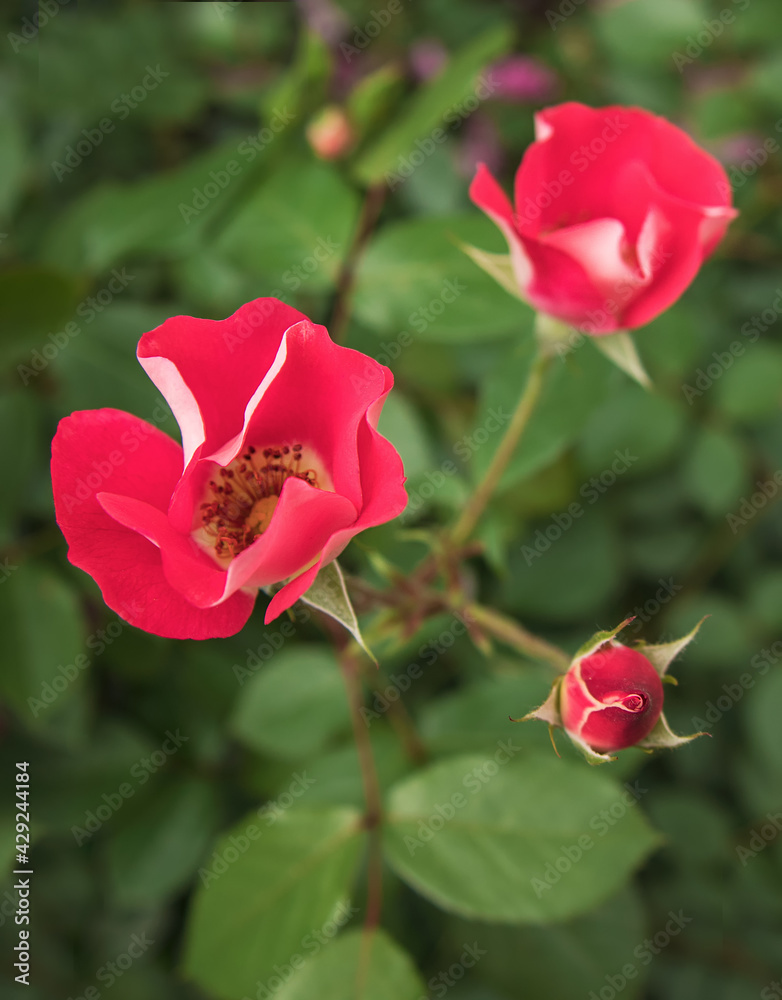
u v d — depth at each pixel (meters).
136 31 0.53
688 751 0.54
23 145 0.50
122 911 0.51
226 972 0.45
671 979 0.52
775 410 0.55
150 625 0.40
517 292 0.45
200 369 0.41
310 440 0.42
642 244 0.43
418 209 0.55
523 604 0.53
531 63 0.56
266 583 0.41
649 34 0.56
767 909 0.52
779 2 0.55
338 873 0.46
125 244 0.49
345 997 0.44
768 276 0.57
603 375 0.48
